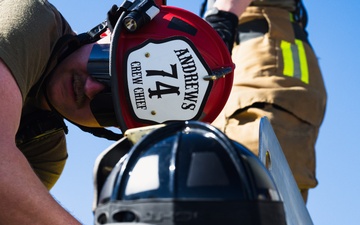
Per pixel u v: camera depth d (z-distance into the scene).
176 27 2.28
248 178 1.11
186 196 1.08
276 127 3.27
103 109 2.25
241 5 2.89
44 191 1.90
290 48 3.51
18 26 2.03
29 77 2.04
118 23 2.20
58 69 2.28
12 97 1.95
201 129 1.16
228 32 2.83
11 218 1.86
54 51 2.19
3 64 1.96
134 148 1.15
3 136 1.89
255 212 1.09
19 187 1.85
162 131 1.17
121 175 1.13
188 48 2.25
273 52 3.47
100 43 2.28
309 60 3.54
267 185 1.14
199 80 2.25
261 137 1.64
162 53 2.22
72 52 2.28
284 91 3.34
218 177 1.10
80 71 2.26
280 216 1.16
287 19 3.58
